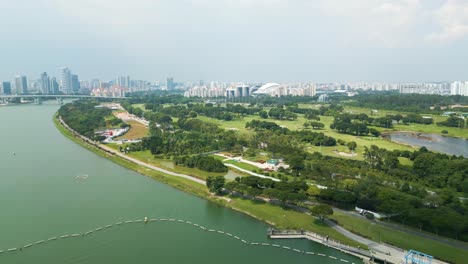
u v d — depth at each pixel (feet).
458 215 458.91
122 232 483.51
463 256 400.47
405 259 390.42
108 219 520.01
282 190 554.05
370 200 538.47
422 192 568.41
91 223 505.66
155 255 427.74
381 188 562.25
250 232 488.02
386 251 415.64
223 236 477.36
